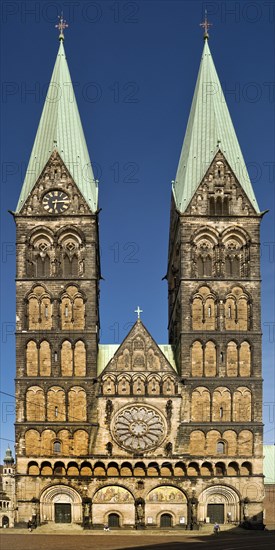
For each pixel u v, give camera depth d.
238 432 113.44
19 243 118.62
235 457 112.31
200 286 117.69
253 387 114.88
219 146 122.19
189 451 112.81
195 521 109.88
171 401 114.50
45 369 115.06
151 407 114.38
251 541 84.25
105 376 115.12
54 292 117.31
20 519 110.19
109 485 111.44
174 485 111.62
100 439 113.19
